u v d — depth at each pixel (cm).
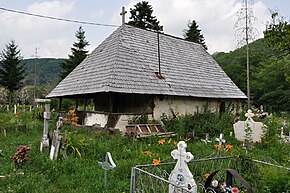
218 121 1717
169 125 1591
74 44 4872
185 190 488
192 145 1170
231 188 533
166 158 873
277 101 4072
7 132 1447
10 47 5006
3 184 670
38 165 822
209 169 731
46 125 1030
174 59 2048
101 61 1747
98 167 813
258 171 630
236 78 4909
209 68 2291
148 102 1672
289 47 1744
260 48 5047
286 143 1330
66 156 880
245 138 1293
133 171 586
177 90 1731
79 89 1652
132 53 1773
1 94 4853
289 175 539
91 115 1686
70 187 675
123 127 1540
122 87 1470
